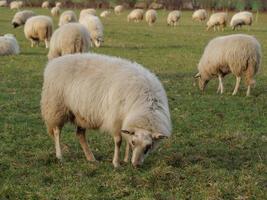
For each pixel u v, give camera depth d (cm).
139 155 727
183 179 745
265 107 1307
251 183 720
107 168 796
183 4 8175
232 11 7650
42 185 717
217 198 671
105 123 785
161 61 2255
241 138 993
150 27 4434
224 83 1680
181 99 1380
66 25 1880
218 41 1459
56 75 816
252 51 1397
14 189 696
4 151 875
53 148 902
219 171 774
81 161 834
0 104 1255
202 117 1174
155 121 744
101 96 779
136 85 768
